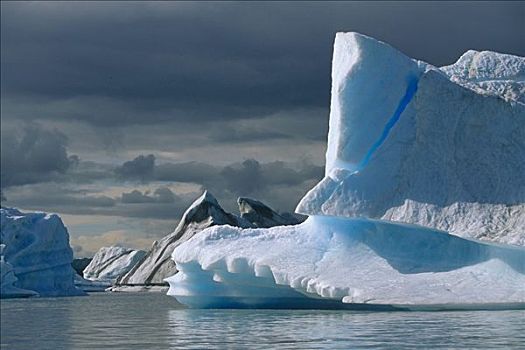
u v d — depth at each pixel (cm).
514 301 3762
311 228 4559
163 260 14288
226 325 3284
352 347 2317
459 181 4569
